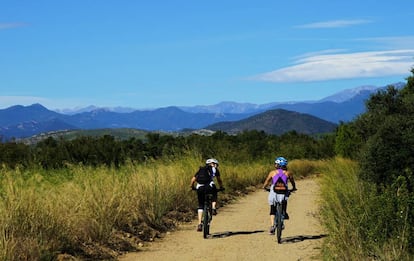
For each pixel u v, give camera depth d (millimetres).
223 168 25000
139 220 12820
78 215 10562
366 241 8539
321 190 18734
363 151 16000
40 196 10305
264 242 11625
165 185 15750
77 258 9320
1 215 8820
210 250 10703
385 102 22578
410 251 8094
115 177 14711
